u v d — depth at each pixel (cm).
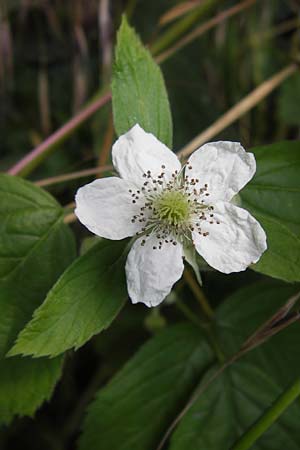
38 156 22
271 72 28
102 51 26
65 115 29
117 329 23
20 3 28
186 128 27
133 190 15
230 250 15
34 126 29
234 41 28
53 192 23
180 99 28
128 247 15
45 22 30
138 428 18
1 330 17
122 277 15
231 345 19
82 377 25
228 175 15
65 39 29
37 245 17
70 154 27
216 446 18
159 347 19
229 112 21
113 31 27
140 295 15
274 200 17
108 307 15
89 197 15
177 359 19
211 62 28
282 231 15
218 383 19
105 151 23
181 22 23
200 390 18
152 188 15
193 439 18
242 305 19
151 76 16
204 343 19
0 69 28
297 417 18
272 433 18
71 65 30
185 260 16
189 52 28
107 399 18
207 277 22
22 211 17
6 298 17
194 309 23
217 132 21
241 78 28
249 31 28
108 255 15
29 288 17
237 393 19
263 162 17
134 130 15
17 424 24
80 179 23
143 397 18
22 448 24
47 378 17
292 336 19
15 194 17
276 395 19
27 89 30
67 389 25
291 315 18
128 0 29
